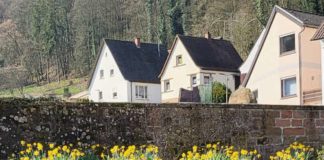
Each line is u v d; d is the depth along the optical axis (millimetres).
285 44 30562
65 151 8383
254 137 10641
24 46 96250
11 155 8453
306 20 29734
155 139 9664
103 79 57094
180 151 9844
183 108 9977
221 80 47094
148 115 9656
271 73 31328
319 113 11516
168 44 75875
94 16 92188
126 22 89688
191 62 47219
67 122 8953
